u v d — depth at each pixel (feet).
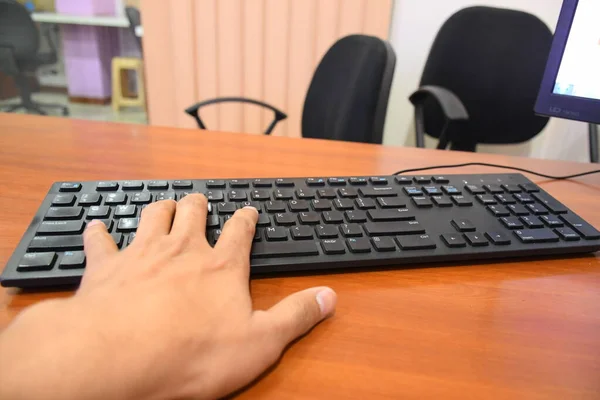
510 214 1.54
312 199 1.52
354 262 1.25
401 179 1.73
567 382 0.92
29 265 1.09
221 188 1.56
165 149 2.26
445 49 4.39
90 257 1.08
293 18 5.19
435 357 0.97
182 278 0.97
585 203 1.88
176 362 0.79
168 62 5.67
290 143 2.51
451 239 1.36
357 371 0.92
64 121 2.65
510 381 0.92
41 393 0.67
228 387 0.82
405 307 1.14
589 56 1.89
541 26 4.21
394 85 5.47
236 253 1.13
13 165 1.93
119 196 1.44
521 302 1.19
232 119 5.83
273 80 5.55
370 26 5.09
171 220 1.25
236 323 0.89
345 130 3.05
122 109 9.64
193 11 5.34
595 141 3.09
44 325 0.77
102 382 0.71
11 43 8.12
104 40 10.14
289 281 1.21
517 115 4.53
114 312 0.83
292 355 0.95
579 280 1.31
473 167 2.30
